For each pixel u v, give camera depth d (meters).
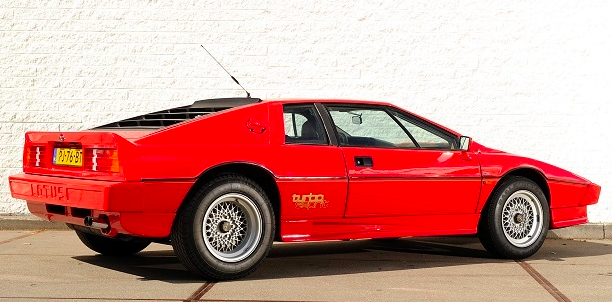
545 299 5.26
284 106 6.09
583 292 5.52
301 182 5.95
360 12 9.06
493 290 5.55
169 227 5.53
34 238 7.94
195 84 9.01
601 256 7.35
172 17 8.99
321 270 6.36
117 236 6.07
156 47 8.99
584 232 8.71
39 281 5.63
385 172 6.32
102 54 8.98
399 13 9.08
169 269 6.25
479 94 9.11
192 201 5.56
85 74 8.98
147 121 6.25
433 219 6.63
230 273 5.70
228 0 9.01
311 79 9.05
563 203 7.27
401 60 9.09
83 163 5.68
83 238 6.70
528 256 7.08
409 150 6.51
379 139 6.48
